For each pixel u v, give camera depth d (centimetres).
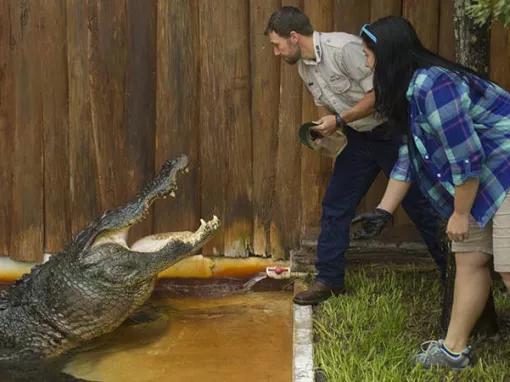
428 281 541
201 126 590
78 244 521
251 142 590
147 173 595
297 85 576
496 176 379
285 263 598
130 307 528
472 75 378
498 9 350
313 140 500
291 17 481
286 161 586
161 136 591
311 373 423
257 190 593
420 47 381
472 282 404
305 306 521
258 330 539
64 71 591
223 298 595
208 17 575
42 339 517
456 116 364
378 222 435
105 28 581
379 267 565
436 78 368
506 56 546
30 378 489
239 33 575
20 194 608
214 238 602
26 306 523
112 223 516
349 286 539
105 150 595
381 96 385
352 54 472
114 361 504
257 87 581
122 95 590
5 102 600
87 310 515
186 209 598
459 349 412
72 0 580
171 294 600
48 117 596
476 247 398
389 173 507
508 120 378
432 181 395
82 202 603
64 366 505
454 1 448
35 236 611
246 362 492
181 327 548
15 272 620
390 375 401
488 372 407
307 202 588
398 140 467
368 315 485
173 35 578
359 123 496
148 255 518
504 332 459
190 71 582
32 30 587
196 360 498
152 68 585
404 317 476
